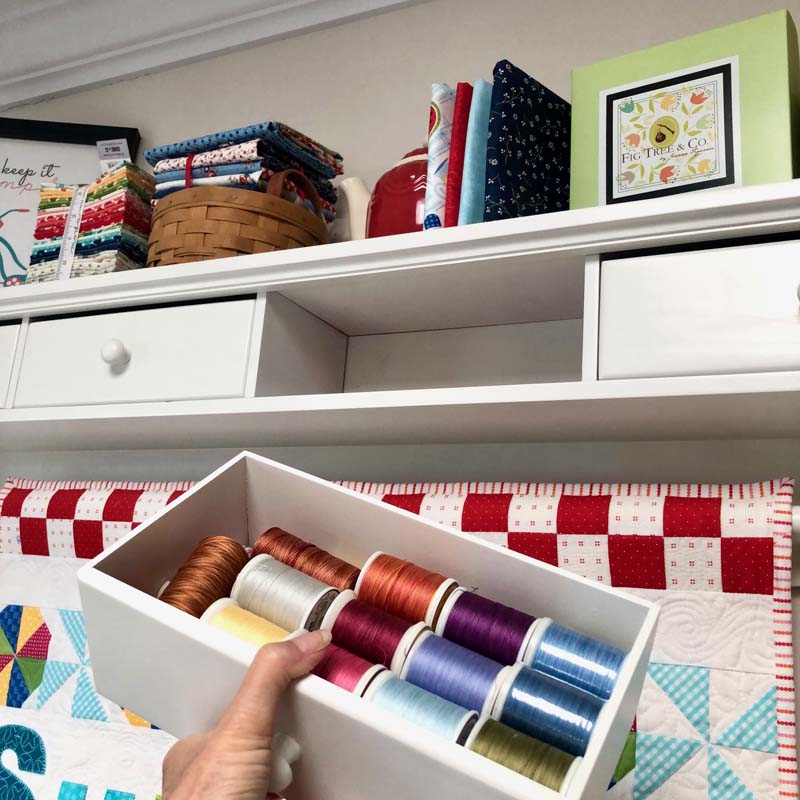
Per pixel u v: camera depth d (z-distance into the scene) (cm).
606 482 114
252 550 87
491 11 150
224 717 64
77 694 126
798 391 82
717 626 95
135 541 80
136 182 148
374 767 63
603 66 110
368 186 152
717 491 100
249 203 126
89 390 126
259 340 116
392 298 120
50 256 148
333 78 163
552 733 63
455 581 77
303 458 137
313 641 67
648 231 93
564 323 124
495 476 122
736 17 129
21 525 140
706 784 90
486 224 101
